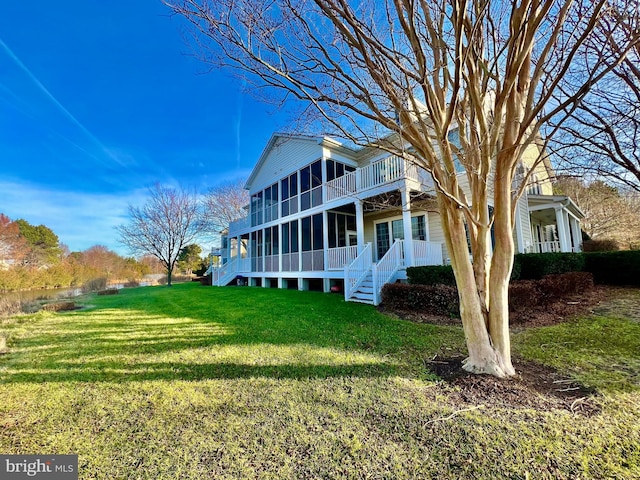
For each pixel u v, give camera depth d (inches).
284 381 134.8
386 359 157.0
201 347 193.3
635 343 161.8
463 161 137.6
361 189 395.2
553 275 282.2
